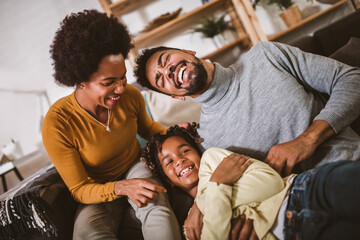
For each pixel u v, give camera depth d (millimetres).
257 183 776
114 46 887
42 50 2871
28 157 2320
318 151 897
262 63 994
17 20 2789
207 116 1081
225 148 1039
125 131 1187
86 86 954
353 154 865
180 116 1645
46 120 1047
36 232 961
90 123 1090
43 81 2924
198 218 825
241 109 993
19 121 2916
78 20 897
